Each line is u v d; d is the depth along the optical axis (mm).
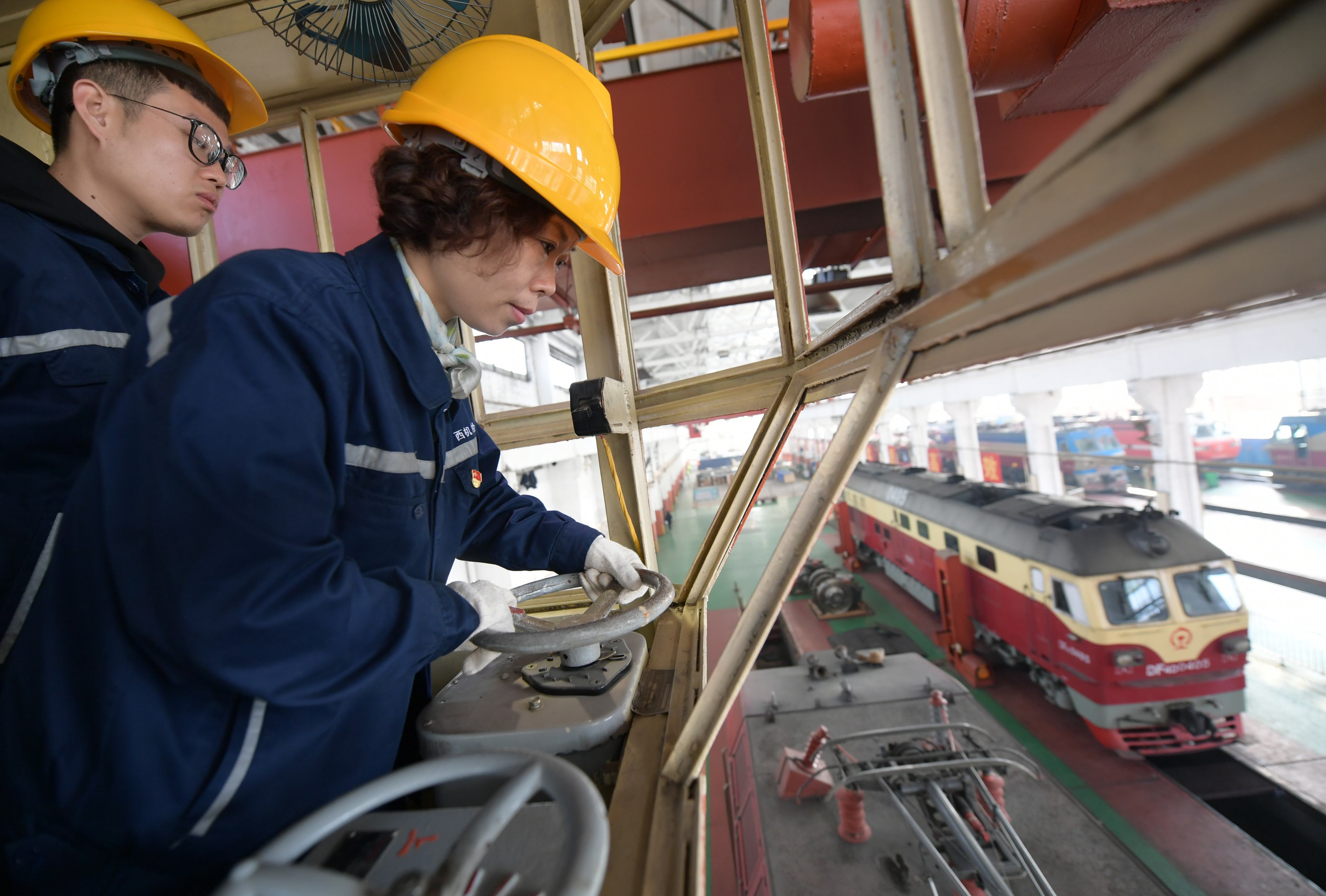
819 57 1328
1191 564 5035
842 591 9164
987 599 6848
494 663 1062
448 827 546
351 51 1551
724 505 1490
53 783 562
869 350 762
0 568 796
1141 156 236
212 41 1764
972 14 1226
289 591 548
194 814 577
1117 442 12508
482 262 774
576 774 500
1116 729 5051
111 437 546
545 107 735
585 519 9172
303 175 2930
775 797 3453
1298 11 165
